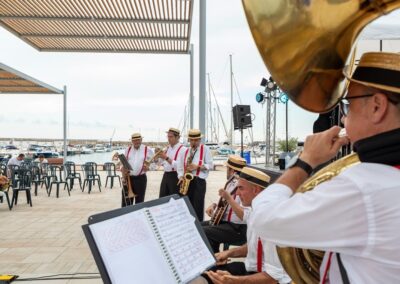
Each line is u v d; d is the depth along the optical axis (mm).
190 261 1367
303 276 1130
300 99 938
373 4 830
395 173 841
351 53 936
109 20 7715
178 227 1423
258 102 9102
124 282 1146
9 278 3807
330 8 850
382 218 809
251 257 2250
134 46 9734
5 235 5895
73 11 7344
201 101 8008
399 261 808
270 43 885
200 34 7902
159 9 7285
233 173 3758
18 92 13672
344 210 833
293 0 863
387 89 852
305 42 882
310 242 875
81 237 5785
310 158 987
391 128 872
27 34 8625
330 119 2408
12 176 8727
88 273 4152
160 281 1230
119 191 11078
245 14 872
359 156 904
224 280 1914
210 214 3754
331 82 939
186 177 5961
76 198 9703
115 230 1218
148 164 6910
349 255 895
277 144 9070
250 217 1039
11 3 6941
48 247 5227
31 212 7797
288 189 968
